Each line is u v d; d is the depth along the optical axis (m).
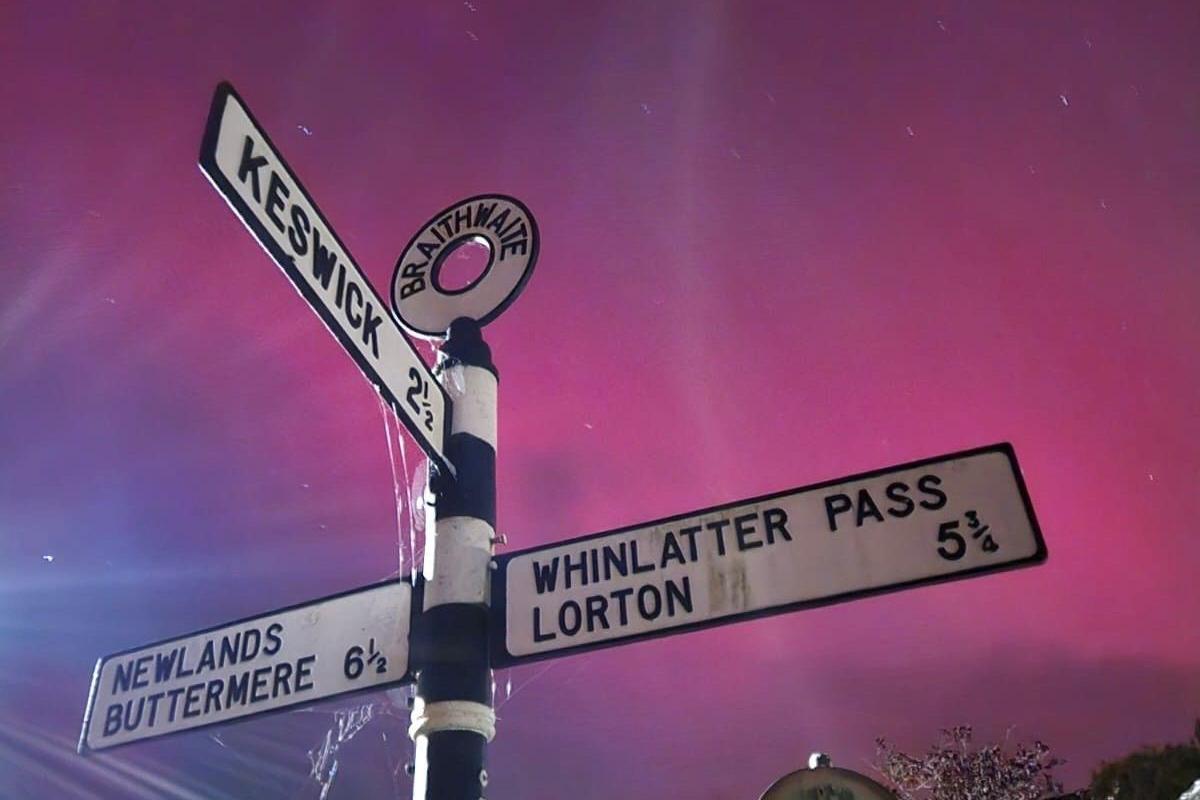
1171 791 11.36
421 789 2.66
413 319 3.76
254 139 2.48
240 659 3.18
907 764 16.22
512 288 3.62
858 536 2.78
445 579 2.95
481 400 3.32
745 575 2.81
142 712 3.25
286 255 2.48
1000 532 2.66
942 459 2.83
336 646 3.04
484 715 2.78
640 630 2.80
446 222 3.98
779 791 6.75
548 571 2.99
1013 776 15.59
